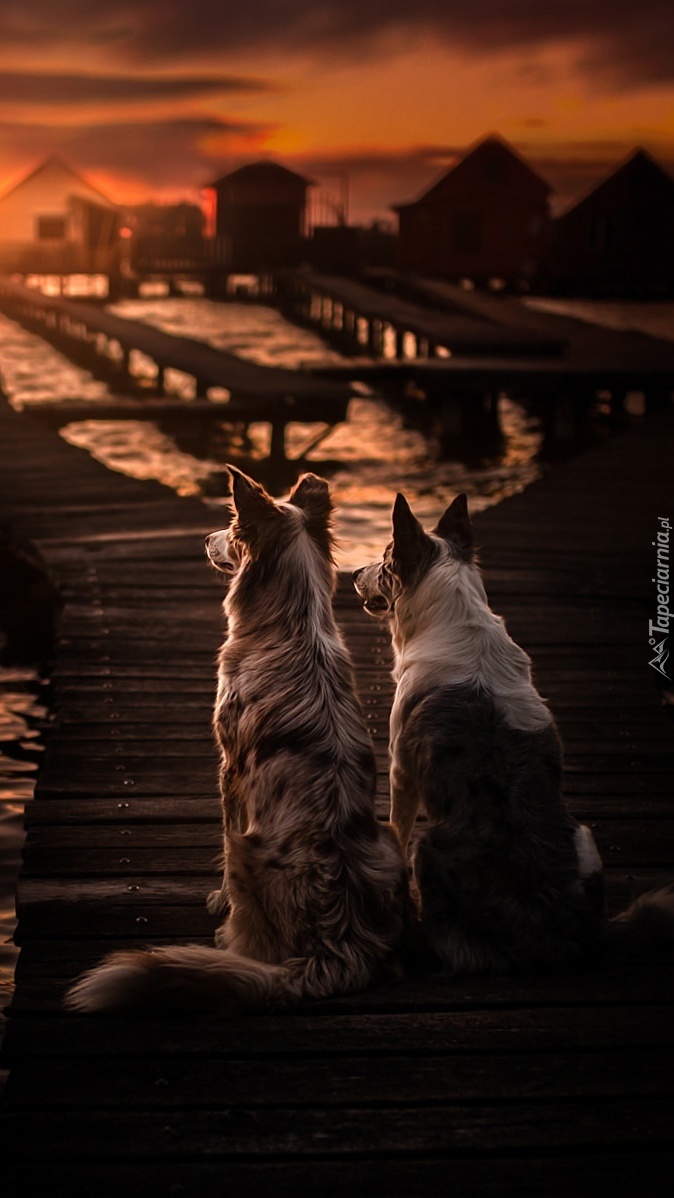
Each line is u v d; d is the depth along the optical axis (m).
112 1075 3.01
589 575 8.74
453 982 3.43
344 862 3.32
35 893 4.08
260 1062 3.07
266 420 16.39
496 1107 2.92
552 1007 3.33
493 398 19.94
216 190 55.00
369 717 5.89
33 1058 3.08
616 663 6.89
